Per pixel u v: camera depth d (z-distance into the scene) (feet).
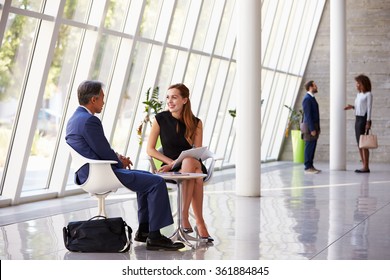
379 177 62.49
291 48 86.43
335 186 54.54
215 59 66.90
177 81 58.13
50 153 44.62
